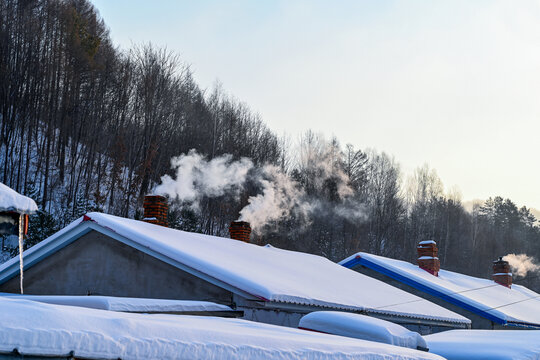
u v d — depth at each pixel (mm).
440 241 75375
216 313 9672
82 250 12273
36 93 48031
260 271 12477
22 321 3127
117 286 11719
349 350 4535
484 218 96812
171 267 11367
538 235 98000
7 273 12570
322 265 18484
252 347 3904
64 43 51656
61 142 47750
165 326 3691
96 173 46594
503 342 8164
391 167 72062
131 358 3357
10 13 48656
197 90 60031
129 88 54188
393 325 7266
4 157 41594
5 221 4195
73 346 3186
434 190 79500
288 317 11125
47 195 39656
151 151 48344
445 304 21250
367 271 23141
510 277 29844
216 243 14977
